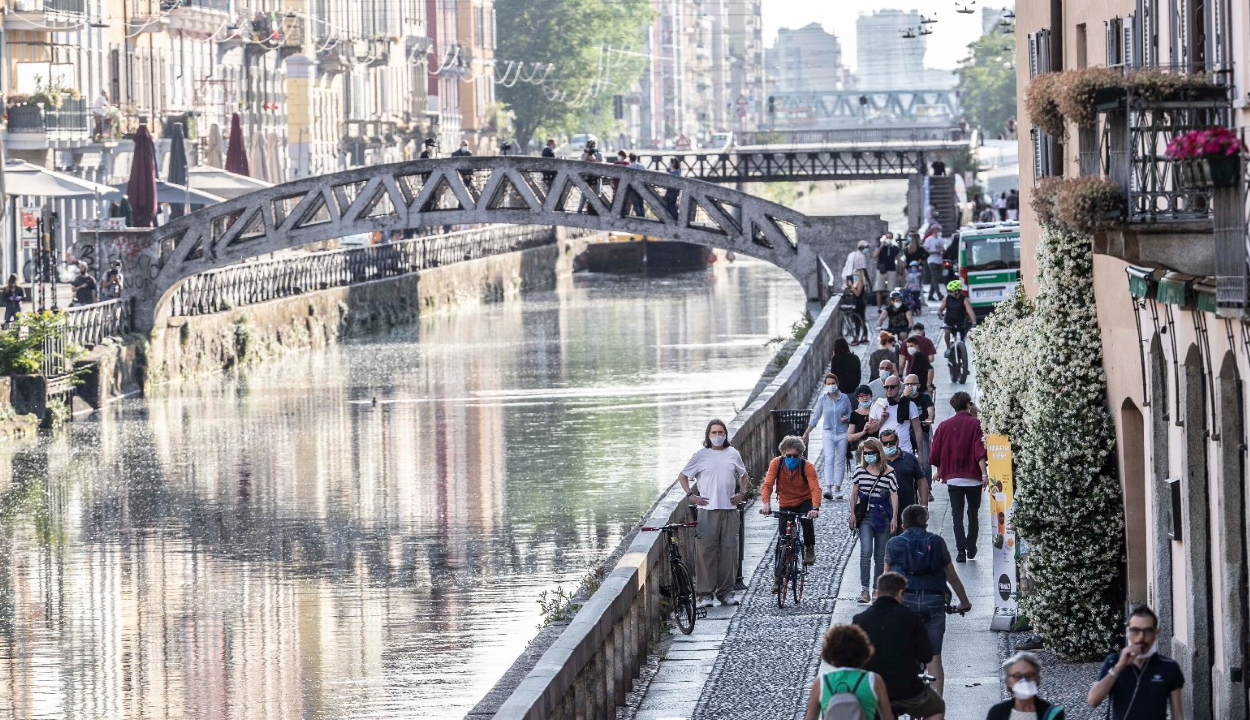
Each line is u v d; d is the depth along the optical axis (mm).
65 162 163250
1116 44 48031
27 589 79125
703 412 123500
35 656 68375
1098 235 37000
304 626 71875
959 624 51156
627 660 46688
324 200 150250
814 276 149125
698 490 55062
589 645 42250
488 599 75375
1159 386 41906
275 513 94438
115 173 175125
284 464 108312
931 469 65938
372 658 66750
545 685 37812
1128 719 31453
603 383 140125
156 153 182125
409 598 76000
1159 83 36219
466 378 145750
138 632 71625
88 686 64125
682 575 52781
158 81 191625
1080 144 38719
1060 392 47062
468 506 94688
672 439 113250
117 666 66750
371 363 156875
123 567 83125
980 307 116250
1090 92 36906
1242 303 33125
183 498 98438
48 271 134625
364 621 72312
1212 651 39312
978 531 61125
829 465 69938
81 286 135875
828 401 69938
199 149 197375
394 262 194875
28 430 117875
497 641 68688
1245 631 37031
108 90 179125
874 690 30844
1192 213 36531
